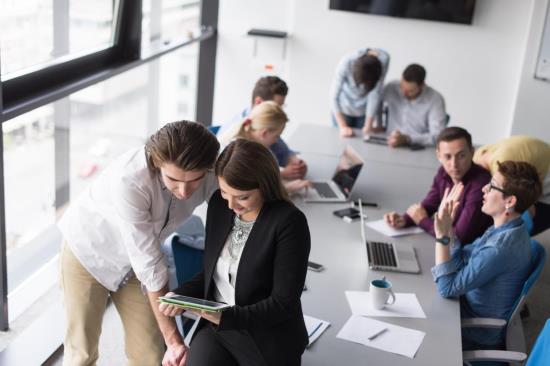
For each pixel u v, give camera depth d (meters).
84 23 3.95
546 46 6.09
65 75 3.68
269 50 6.68
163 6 5.45
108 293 2.56
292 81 6.77
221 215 2.18
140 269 2.25
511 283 2.69
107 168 2.38
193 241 2.64
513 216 2.71
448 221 2.78
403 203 3.76
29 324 3.42
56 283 3.81
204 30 6.42
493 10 6.20
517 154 3.82
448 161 3.24
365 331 2.40
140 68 5.30
